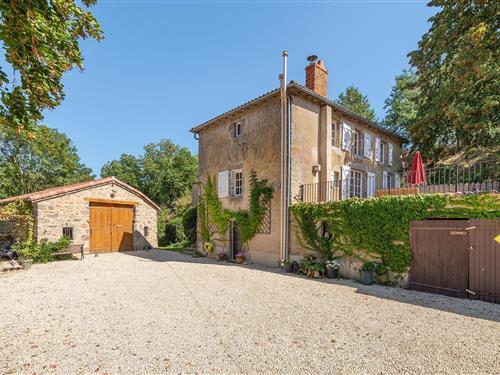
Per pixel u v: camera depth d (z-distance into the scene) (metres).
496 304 5.51
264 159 10.74
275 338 3.84
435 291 6.42
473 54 8.91
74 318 4.68
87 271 9.02
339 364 3.12
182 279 7.77
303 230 9.26
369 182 12.95
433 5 11.35
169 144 31.89
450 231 6.31
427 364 3.13
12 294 6.23
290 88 9.85
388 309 5.16
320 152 10.93
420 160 7.55
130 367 3.08
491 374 2.93
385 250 7.27
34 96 2.88
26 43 2.56
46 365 3.13
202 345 3.62
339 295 6.14
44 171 26.34
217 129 13.23
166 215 23.22
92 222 13.35
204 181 13.70
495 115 10.32
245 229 11.07
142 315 4.81
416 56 12.20
